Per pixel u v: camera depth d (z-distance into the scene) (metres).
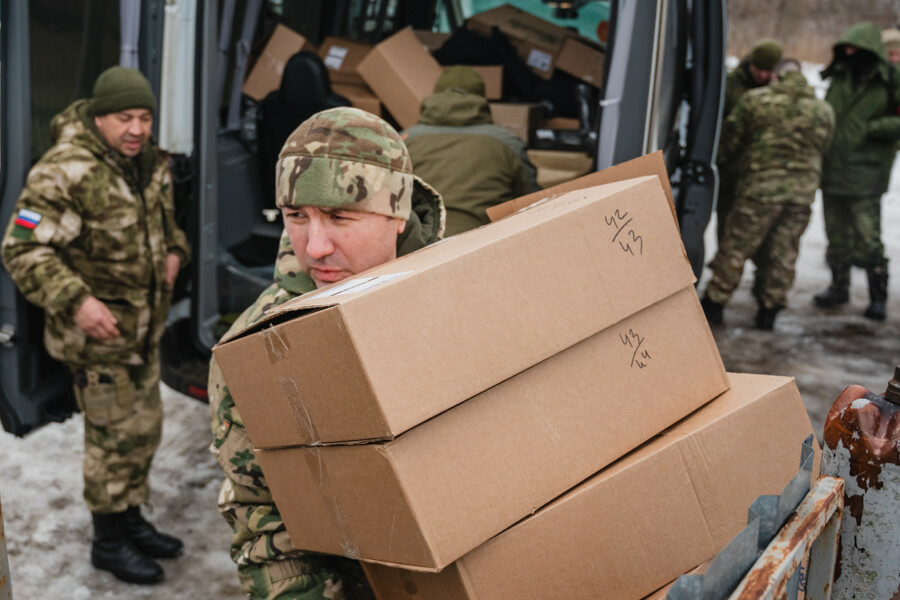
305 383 0.78
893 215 7.70
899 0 16.22
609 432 0.87
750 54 4.82
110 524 2.27
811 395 3.68
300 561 0.97
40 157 2.25
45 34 2.23
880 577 0.91
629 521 0.85
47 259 2.06
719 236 4.70
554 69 3.89
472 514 0.77
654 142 2.38
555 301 0.83
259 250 3.39
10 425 2.36
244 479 0.96
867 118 4.62
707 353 0.98
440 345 0.76
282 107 3.21
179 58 2.60
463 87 2.87
